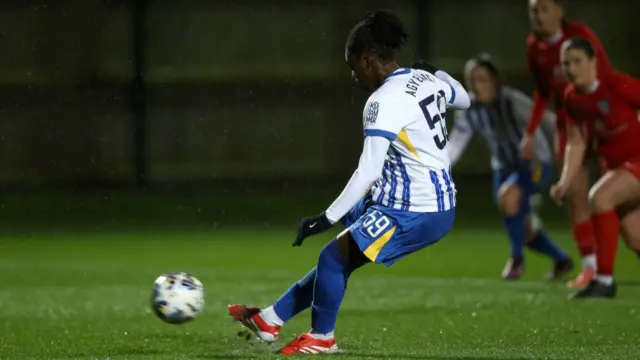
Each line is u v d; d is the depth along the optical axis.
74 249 46.25
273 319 19.91
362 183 17.75
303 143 66.50
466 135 37.16
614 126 28.94
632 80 28.77
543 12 33.12
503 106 36.09
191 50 67.00
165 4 66.69
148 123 66.12
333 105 66.31
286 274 36.88
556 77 33.44
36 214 59.34
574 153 29.69
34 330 24.17
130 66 66.00
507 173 36.75
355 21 66.88
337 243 18.80
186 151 66.38
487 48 66.06
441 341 22.12
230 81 66.44
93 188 65.69
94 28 66.12
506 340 22.23
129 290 32.16
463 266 40.38
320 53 67.25
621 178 29.08
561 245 46.91
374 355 19.31
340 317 26.25
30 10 66.31
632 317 25.62
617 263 40.69
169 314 19.50
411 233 18.45
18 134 65.88
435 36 66.19
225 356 19.55
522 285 33.75
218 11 67.56
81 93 65.94
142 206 61.59
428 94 18.52
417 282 34.44
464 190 62.94
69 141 65.94
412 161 18.33
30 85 65.88
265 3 67.75
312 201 62.31
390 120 17.92
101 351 20.89
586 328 23.88
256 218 58.09
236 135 66.50
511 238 36.09
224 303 29.09
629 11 65.94
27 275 36.34
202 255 43.91
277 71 66.62
